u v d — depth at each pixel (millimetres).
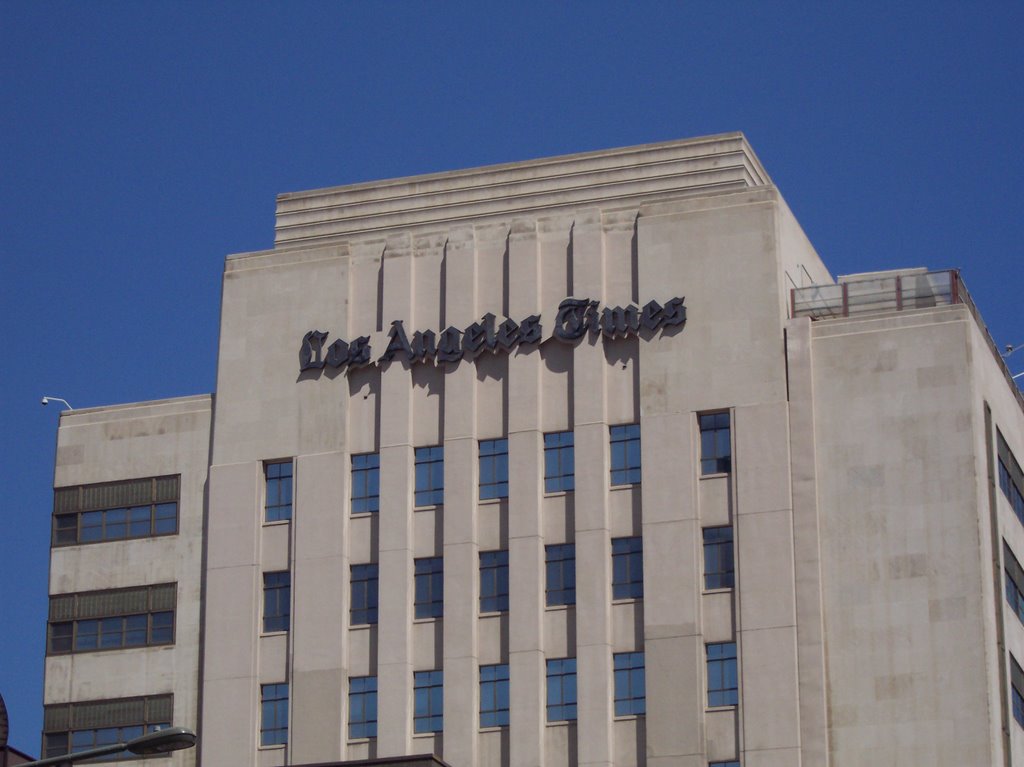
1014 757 76625
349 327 85562
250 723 81500
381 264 86000
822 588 77062
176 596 85562
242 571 83688
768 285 80688
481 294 84000
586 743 77188
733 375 79938
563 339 81938
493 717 78812
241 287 87375
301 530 83188
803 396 79125
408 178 90750
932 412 78188
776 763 75125
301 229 91562
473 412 82438
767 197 81812
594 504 79875
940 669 75125
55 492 88812
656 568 78562
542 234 84125
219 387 86500
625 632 78500
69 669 86062
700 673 77000
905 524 77125
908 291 81562
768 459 78625
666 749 76375
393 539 81750
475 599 80250
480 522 81312
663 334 81125
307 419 84625
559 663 78875
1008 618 79188
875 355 79375
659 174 87438
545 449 81500
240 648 82688
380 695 79875
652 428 80188
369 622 81500
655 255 82188
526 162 89375
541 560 80000
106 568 87000
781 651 76312
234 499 84750
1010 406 85562
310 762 79938
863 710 75375
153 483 87500
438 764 71062
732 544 78312
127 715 84625
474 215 89250
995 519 79000
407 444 82750
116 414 89062
